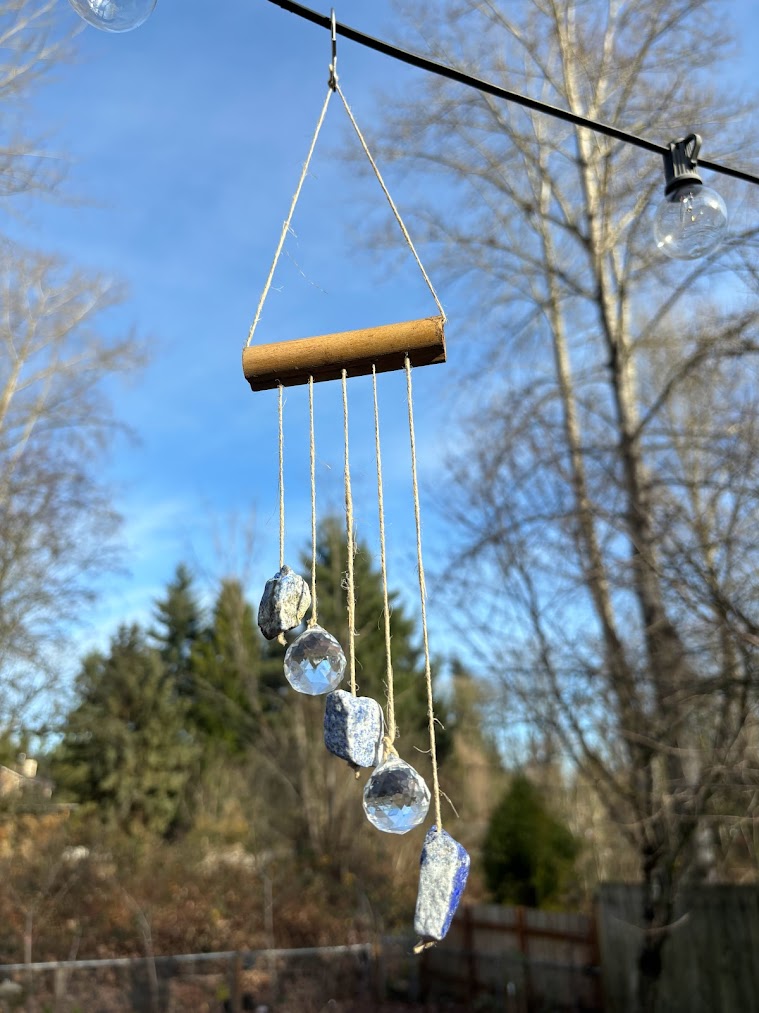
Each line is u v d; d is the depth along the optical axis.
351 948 11.89
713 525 6.15
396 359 2.04
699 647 6.32
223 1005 10.85
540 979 10.39
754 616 5.86
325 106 2.54
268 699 21.62
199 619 28.89
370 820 1.63
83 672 23.47
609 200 9.88
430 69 2.93
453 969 11.64
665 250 3.70
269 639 1.91
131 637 24.80
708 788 6.31
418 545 1.90
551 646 7.58
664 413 7.82
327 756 17.80
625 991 9.14
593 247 10.20
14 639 13.59
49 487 13.76
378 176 2.31
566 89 10.61
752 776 6.13
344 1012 10.92
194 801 22.78
